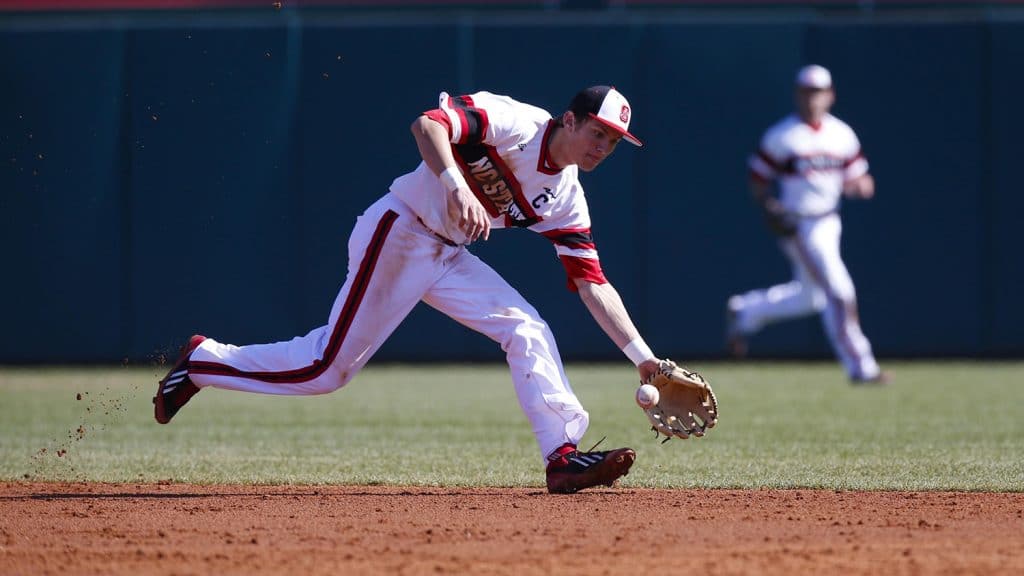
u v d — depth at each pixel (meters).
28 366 48.19
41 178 46.16
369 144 47.22
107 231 46.31
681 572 13.62
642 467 23.62
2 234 46.38
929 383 42.28
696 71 48.19
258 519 17.30
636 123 48.19
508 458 25.12
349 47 47.16
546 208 18.34
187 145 46.09
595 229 48.25
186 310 46.56
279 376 18.83
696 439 28.36
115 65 45.75
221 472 22.91
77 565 14.24
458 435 29.48
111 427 31.42
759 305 45.47
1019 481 21.33
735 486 20.77
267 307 46.78
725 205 48.34
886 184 48.44
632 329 18.94
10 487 20.95
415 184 18.11
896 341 48.62
